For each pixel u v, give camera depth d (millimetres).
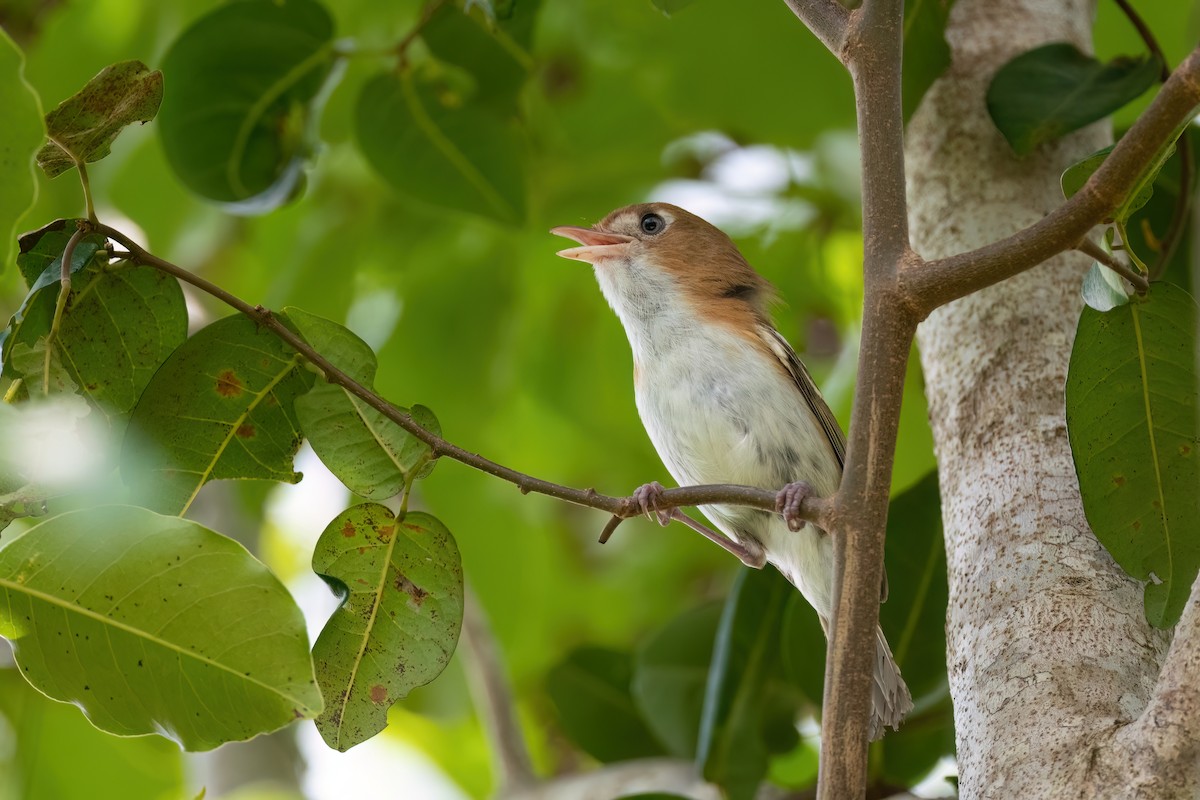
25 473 5430
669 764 10641
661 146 13484
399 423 5785
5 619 5273
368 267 13641
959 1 8711
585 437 14336
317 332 6098
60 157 5754
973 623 5984
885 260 5086
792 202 13422
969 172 7918
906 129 8398
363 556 6133
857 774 4754
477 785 15016
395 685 6152
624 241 10336
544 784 11164
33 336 5836
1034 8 8625
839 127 12430
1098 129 8344
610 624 15375
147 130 12328
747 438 9148
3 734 11977
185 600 5191
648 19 12336
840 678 4848
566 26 12898
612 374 13852
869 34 5367
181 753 12211
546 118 13281
